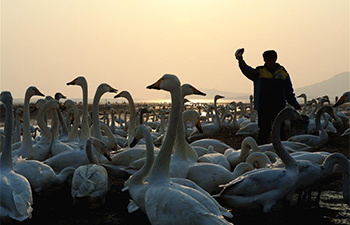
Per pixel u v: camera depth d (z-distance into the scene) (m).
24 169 7.71
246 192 6.73
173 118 6.28
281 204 8.07
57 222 7.11
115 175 8.78
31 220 7.21
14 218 6.10
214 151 10.77
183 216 5.02
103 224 7.03
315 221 7.03
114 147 11.41
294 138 13.29
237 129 24.44
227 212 5.91
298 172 7.07
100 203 7.70
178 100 6.33
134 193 6.29
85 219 7.27
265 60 12.67
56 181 8.25
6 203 6.19
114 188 9.41
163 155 6.20
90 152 8.34
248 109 61.25
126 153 8.70
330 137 19.12
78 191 7.24
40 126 11.44
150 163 6.62
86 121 11.45
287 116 7.48
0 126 31.69
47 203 8.24
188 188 5.76
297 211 7.58
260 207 6.79
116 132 21.61
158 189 5.54
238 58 12.56
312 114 25.03
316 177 7.41
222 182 7.80
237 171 8.08
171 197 5.22
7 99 7.37
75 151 9.26
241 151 9.92
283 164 7.55
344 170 7.32
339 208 7.77
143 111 13.07
